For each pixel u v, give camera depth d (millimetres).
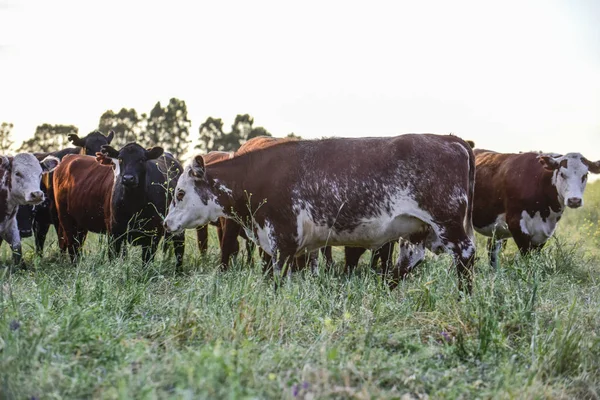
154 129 36875
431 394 4645
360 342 5477
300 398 4195
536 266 8070
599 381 5098
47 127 36844
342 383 4629
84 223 11117
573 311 6297
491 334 5652
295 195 8031
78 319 5398
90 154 14172
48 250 11625
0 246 12141
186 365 4387
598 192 20781
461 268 7430
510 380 4836
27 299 6078
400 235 7816
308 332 5898
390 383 4855
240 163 8508
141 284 7211
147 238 10000
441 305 6520
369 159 7734
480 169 10773
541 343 5438
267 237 8367
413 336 5957
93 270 7723
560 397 4758
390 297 6895
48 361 4730
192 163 8625
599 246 12805
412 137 7703
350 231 7914
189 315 5770
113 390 4125
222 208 8688
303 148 8172
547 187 9922
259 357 4934
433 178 7500
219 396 3996
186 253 11164
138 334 5703
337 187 7816
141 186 9742
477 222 10773
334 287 7098
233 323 5578
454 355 5453
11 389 4180
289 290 6895
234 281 6961
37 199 10172
